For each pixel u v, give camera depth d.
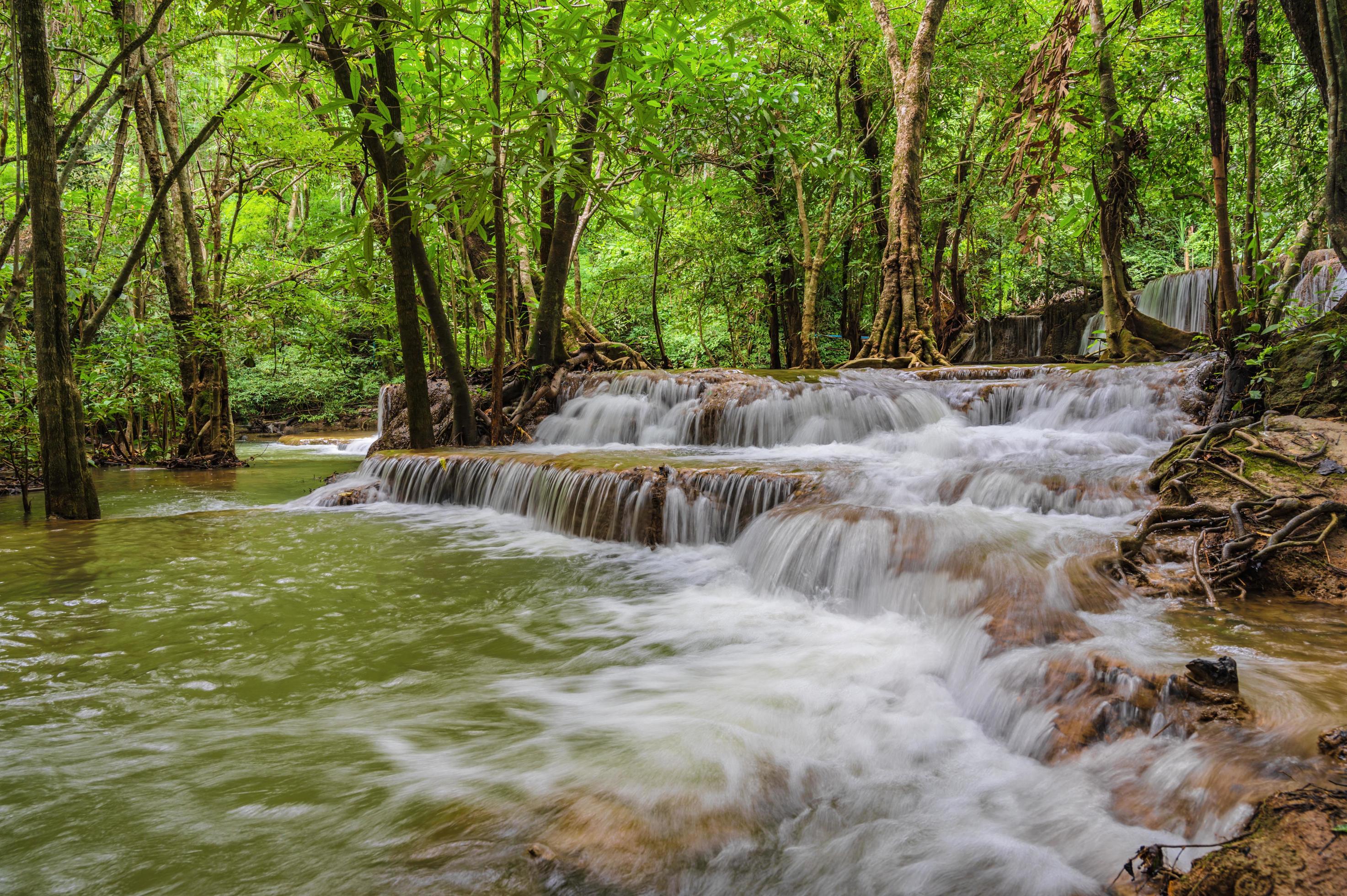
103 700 3.21
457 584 5.03
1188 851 2.06
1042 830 2.29
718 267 16.72
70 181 13.59
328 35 7.00
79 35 10.51
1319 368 5.59
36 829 2.28
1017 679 3.05
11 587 4.84
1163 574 3.98
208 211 14.79
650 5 6.42
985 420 8.70
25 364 8.73
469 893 1.99
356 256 7.34
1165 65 11.20
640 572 5.37
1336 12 4.66
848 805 2.48
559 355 11.22
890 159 14.90
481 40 8.39
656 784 2.55
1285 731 2.37
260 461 14.54
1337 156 4.77
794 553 4.93
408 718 3.06
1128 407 7.60
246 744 2.82
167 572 5.23
